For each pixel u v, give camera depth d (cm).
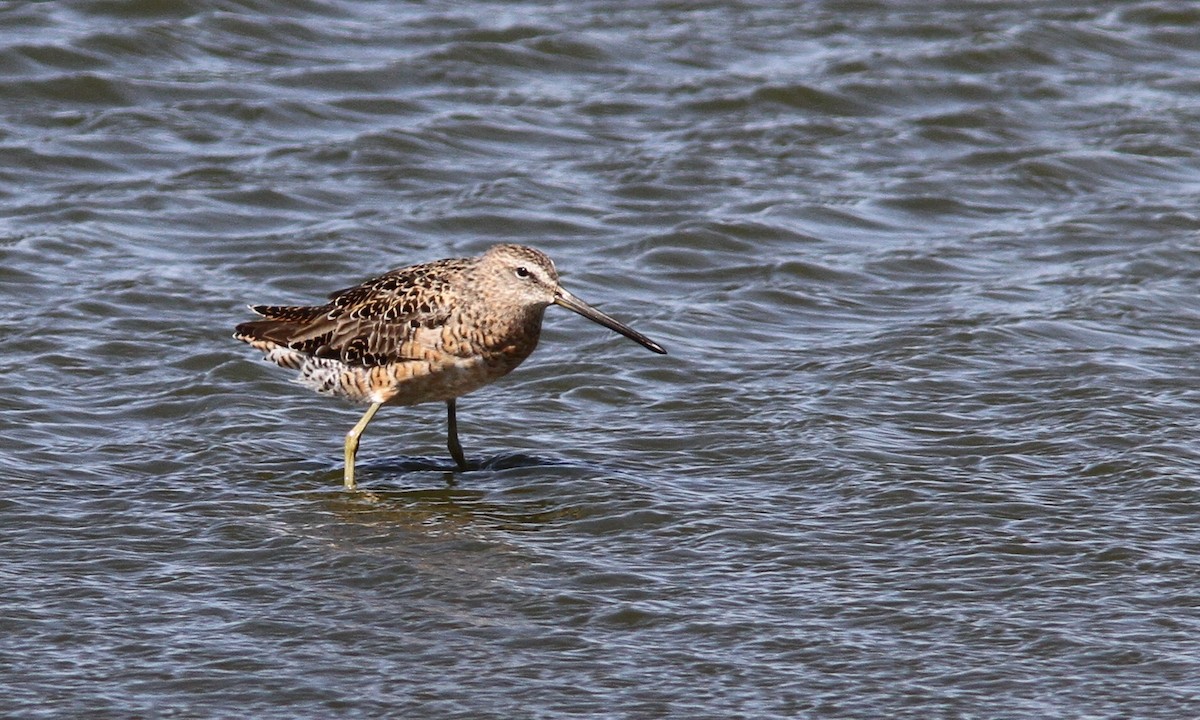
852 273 1925
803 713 1023
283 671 1069
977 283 1894
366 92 2411
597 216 2072
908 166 2247
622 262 1953
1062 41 2639
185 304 1786
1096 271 1916
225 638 1112
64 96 2320
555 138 2294
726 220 2036
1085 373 1620
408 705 1030
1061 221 2069
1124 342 1712
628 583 1195
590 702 1034
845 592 1180
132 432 1491
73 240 1934
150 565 1221
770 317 1806
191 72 2419
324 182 2144
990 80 2506
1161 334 1738
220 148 2227
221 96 2356
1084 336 1725
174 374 1620
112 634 1113
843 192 2155
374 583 1198
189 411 1544
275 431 1505
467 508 1341
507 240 2009
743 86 2445
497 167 2209
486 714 1020
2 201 2048
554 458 1450
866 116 2402
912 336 1728
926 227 2075
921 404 1555
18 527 1277
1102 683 1056
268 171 2162
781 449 1453
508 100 2402
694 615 1146
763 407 1559
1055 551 1240
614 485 1377
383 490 1380
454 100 2394
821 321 1800
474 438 1502
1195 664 1077
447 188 2145
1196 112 2427
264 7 2619
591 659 1088
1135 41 2661
